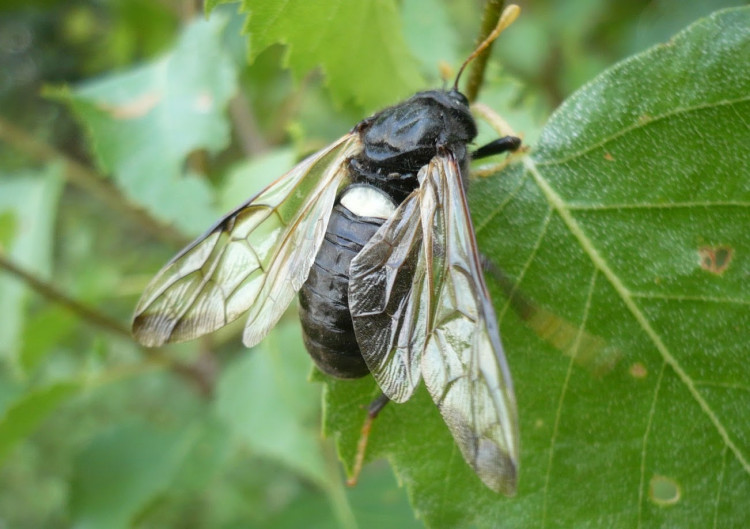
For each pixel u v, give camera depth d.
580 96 0.09
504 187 0.09
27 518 0.23
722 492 0.09
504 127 0.10
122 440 0.14
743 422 0.09
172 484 0.13
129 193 0.12
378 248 0.09
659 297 0.09
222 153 0.18
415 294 0.09
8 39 0.35
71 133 0.36
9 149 0.31
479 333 0.08
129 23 0.18
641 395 0.09
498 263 0.09
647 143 0.09
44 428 0.25
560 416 0.09
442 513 0.09
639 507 0.09
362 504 0.13
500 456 0.08
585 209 0.09
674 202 0.09
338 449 0.09
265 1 0.09
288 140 0.17
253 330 0.10
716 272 0.09
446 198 0.09
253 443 0.12
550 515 0.09
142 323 0.10
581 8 0.19
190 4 0.15
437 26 0.12
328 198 0.10
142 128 0.12
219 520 0.19
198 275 0.10
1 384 0.16
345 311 0.09
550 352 0.09
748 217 0.09
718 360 0.09
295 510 0.13
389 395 0.09
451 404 0.08
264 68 0.16
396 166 0.10
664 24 0.20
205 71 0.12
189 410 0.24
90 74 0.29
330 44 0.10
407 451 0.09
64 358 0.23
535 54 0.19
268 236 0.10
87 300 0.14
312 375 0.09
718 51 0.09
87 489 0.14
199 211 0.12
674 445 0.09
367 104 0.11
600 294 0.09
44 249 0.14
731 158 0.09
